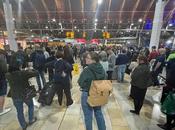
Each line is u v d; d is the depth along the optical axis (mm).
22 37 20547
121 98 4684
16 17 15633
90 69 2246
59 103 4020
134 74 3455
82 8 13344
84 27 20281
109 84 2320
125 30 20328
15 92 2691
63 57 3770
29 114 3072
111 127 3107
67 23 18531
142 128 3098
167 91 3119
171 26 15508
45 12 14516
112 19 16812
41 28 20297
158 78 5699
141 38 18406
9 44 8695
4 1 8352
